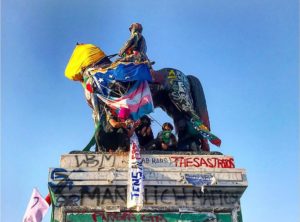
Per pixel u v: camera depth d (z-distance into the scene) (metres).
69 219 10.65
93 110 12.95
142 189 10.71
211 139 12.72
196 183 11.15
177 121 13.65
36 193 12.36
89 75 12.96
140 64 12.91
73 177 11.01
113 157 11.52
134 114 12.27
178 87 13.73
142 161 11.46
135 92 12.62
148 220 10.74
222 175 11.38
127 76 12.56
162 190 11.10
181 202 11.06
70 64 13.71
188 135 13.27
